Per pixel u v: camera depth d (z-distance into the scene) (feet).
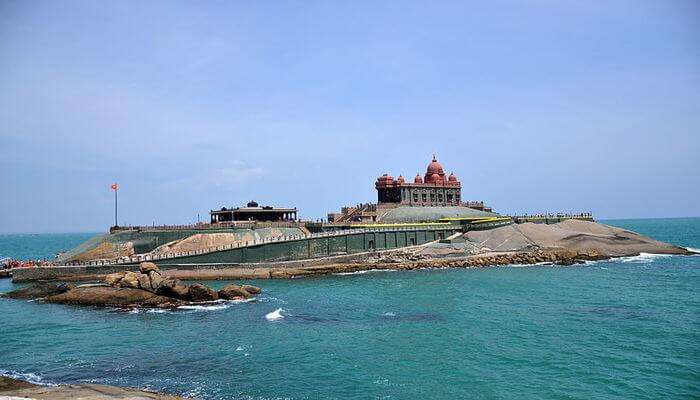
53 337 174.29
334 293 253.65
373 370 138.10
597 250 407.03
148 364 144.77
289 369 139.44
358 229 380.99
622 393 121.70
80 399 110.63
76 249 360.28
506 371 136.56
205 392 124.06
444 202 517.14
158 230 355.36
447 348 156.87
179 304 225.56
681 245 586.45
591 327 179.32
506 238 403.34
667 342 160.25
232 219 402.72
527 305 218.18
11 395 114.93
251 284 288.10
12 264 372.17
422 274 321.93
